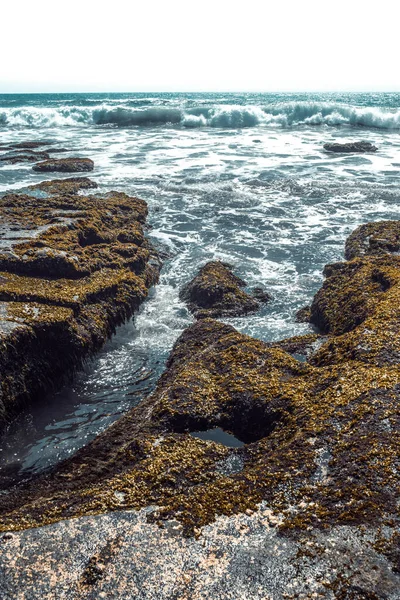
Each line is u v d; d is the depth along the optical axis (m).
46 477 6.92
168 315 12.15
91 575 4.52
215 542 4.78
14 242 12.84
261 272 14.34
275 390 7.34
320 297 11.48
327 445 5.88
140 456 6.45
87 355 10.22
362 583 4.27
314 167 26.38
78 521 5.16
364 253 14.26
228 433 7.10
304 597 4.21
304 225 18.00
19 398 8.77
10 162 28.42
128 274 12.89
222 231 17.61
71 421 8.59
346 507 4.99
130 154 30.92
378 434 5.84
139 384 9.57
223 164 27.42
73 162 26.73
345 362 7.81
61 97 126.19
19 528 5.13
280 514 5.05
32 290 10.82
